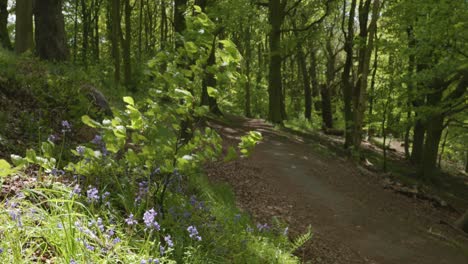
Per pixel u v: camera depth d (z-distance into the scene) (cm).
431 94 2109
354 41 2222
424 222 1355
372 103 2380
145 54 3053
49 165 427
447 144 3469
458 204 1878
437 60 1694
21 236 365
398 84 1875
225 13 1902
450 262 1042
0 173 391
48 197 456
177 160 508
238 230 657
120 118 484
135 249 420
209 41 510
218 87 511
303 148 2066
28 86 863
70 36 3562
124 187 543
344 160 2056
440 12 1438
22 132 679
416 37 1520
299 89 5009
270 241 724
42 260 354
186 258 461
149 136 511
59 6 1411
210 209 682
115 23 1998
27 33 1445
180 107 513
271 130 2458
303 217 1099
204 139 518
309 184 1438
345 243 1002
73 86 970
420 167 2223
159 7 4406
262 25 2258
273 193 1221
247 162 1500
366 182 1711
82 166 475
